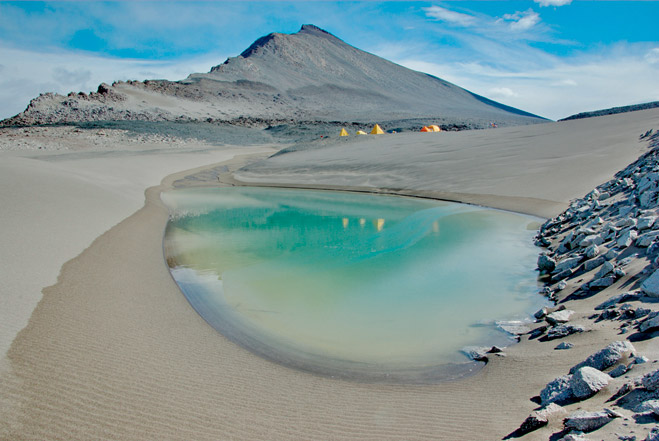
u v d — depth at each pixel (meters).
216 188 24.95
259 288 8.15
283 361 5.28
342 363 5.22
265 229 13.46
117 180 21.11
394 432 3.48
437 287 7.95
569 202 13.77
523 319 6.23
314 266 9.48
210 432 3.51
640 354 3.47
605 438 2.45
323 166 28.59
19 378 4.05
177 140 55.22
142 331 5.67
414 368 5.02
